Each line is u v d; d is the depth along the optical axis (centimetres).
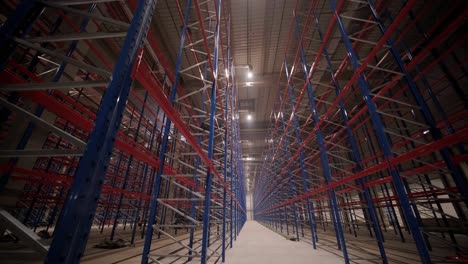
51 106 222
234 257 641
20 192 484
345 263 516
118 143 366
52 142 902
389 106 1091
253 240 1052
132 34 189
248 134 2627
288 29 1167
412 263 528
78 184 138
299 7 1045
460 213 741
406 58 965
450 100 890
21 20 187
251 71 1431
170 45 1223
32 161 475
